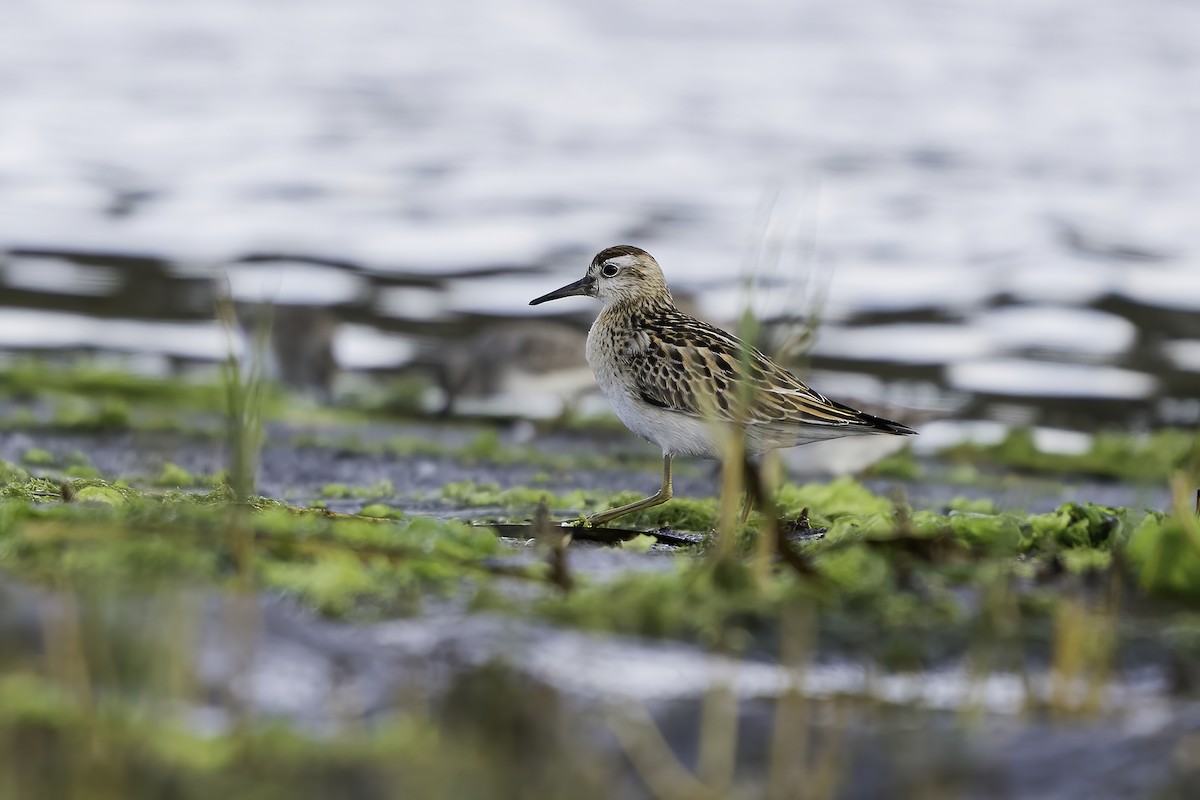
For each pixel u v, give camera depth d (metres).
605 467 14.55
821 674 6.18
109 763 5.02
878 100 37.19
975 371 19.64
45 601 6.14
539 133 32.59
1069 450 16.23
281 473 13.15
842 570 7.08
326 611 6.55
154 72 38.25
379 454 14.45
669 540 9.07
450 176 28.66
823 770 5.25
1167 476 14.37
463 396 18.12
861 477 14.15
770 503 7.38
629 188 27.97
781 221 22.73
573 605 6.60
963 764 5.33
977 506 11.41
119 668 5.68
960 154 31.52
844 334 20.77
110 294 21.81
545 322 21.45
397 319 21.53
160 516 7.57
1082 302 22.11
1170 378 19.64
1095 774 5.25
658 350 11.08
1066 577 7.59
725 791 5.18
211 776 5.06
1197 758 5.32
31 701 5.34
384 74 39.03
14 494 9.09
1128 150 32.16
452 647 6.15
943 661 6.36
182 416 16.23
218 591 6.56
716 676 6.04
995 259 23.91
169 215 25.61
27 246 23.66
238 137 31.48
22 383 17.31
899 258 23.77
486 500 11.53
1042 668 6.32
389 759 5.20
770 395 10.88
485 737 5.43
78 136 30.89
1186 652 6.52
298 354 19.08
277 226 25.12
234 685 5.71
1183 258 24.17
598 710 5.65
